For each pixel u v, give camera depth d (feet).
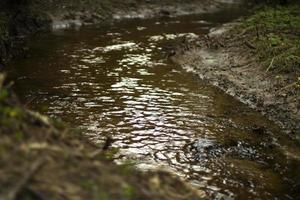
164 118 42.70
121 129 39.47
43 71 57.67
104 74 57.36
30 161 14.90
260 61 56.70
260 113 44.65
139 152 34.73
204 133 39.45
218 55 64.44
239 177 31.63
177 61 64.54
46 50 68.95
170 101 47.78
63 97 47.65
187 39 78.02
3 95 17.37
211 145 36.88
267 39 61.16
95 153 17.47
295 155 35.53
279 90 48.14
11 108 17.25
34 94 48.21
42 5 90.02
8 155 14.82
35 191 13.87
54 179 14.78
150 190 16.53
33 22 82.89
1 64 59.11
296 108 43.75
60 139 17.39
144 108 45.29
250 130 40.47
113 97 48.39
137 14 103.50
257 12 84.64
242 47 64.18
